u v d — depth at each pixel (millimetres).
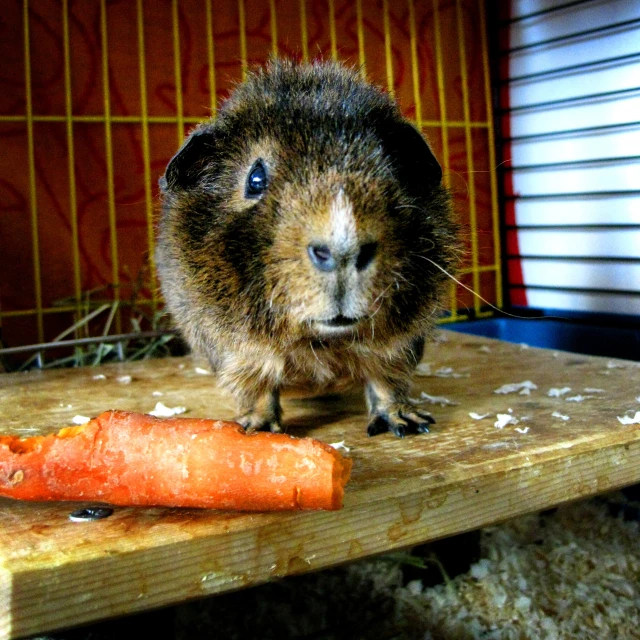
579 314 595
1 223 548
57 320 577
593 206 570
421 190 300
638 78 522
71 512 236
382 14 621
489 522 274
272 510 225
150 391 426
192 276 294
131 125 576
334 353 311
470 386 416
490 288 655
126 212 584
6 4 529
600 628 350
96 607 207
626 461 308
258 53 599
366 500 246
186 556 217
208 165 302
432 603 387
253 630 376
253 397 334
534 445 298
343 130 269
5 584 195
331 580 419
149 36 571
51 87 550
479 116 653
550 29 583
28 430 346
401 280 270
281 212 249
